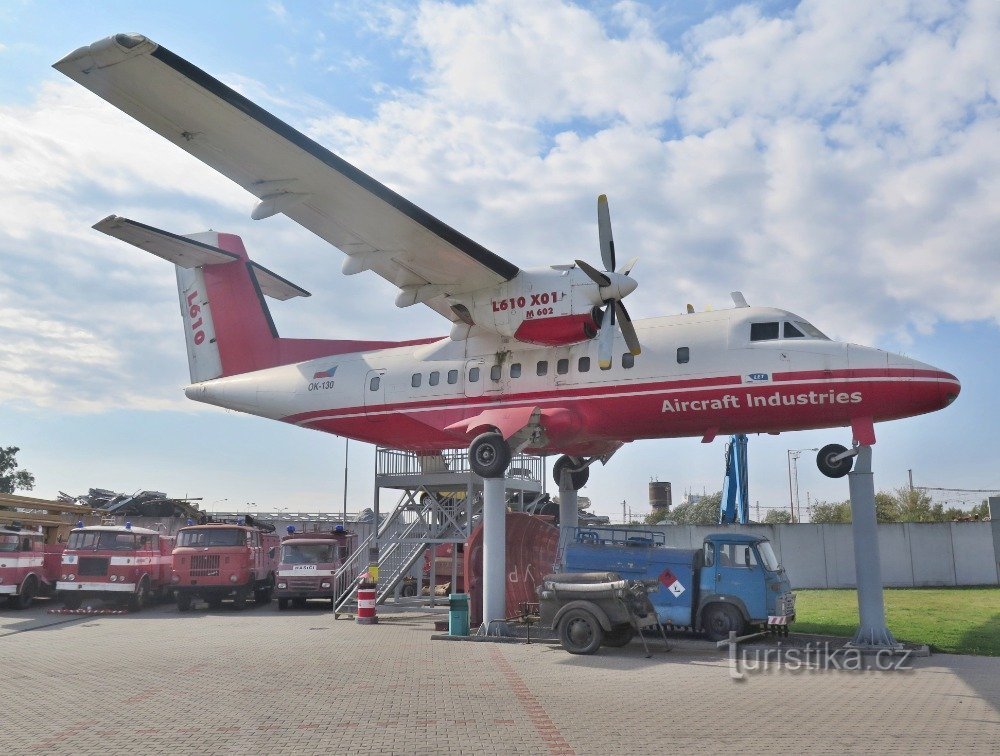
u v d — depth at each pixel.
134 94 12.11
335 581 20.33
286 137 12.72
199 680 10.05
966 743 6.70
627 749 6.49
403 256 15.48
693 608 14.03
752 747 6.55
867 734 7.02
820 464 14.34
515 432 15.60
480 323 15.86
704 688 9.47
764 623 13.90
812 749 6.48
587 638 12.42
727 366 14.62
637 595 12.65
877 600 13.23
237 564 21.88
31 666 11.42
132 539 21.58
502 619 14.70
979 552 29.06
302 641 14.49
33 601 23.78
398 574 19.47
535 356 16.44
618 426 15.71
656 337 15.46
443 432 17.12
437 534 19.84
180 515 32.66
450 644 13.91
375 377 18.25
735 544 14.03
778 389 14.25
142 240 18.84
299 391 19.23
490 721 7.55
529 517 17.61
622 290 14.68
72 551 21.31
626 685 9.64
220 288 21.48
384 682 9.83
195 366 21.77
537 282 15.23
